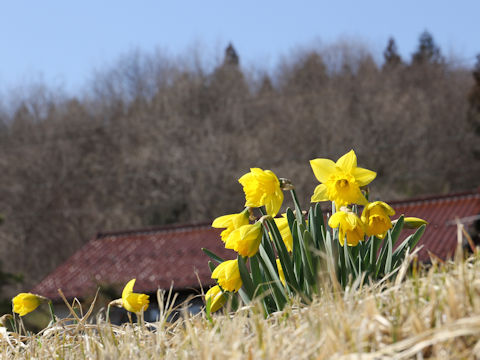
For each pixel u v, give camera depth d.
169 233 17.77
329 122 31.56
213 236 17.12
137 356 1.95
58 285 15.54
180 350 1.83
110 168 32.62
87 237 31.98
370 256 2.33
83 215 32.12
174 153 31.67
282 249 2.32
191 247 16.67
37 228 32.00
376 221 2.20
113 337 2.15
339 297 1.75
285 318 1.90
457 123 31.03
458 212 14.89
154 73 36.94
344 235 2.25
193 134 32.59
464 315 1.49
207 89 34.72
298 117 31.78
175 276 14.92
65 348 2.26
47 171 32.75
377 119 31.48
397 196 29.86
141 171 31.88
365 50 36.59
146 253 16.81
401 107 31.80
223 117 33.03
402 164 30.78
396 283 1.86
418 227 2.37
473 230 13.82
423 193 30.38
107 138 33.47
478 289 1.56
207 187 30.73
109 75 37.16
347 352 1.46
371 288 1.91
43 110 34.97
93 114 35.56
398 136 30.97
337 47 36.81
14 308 2.68
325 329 1.58
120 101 36.25
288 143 31.20
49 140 33.47
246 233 2.19
